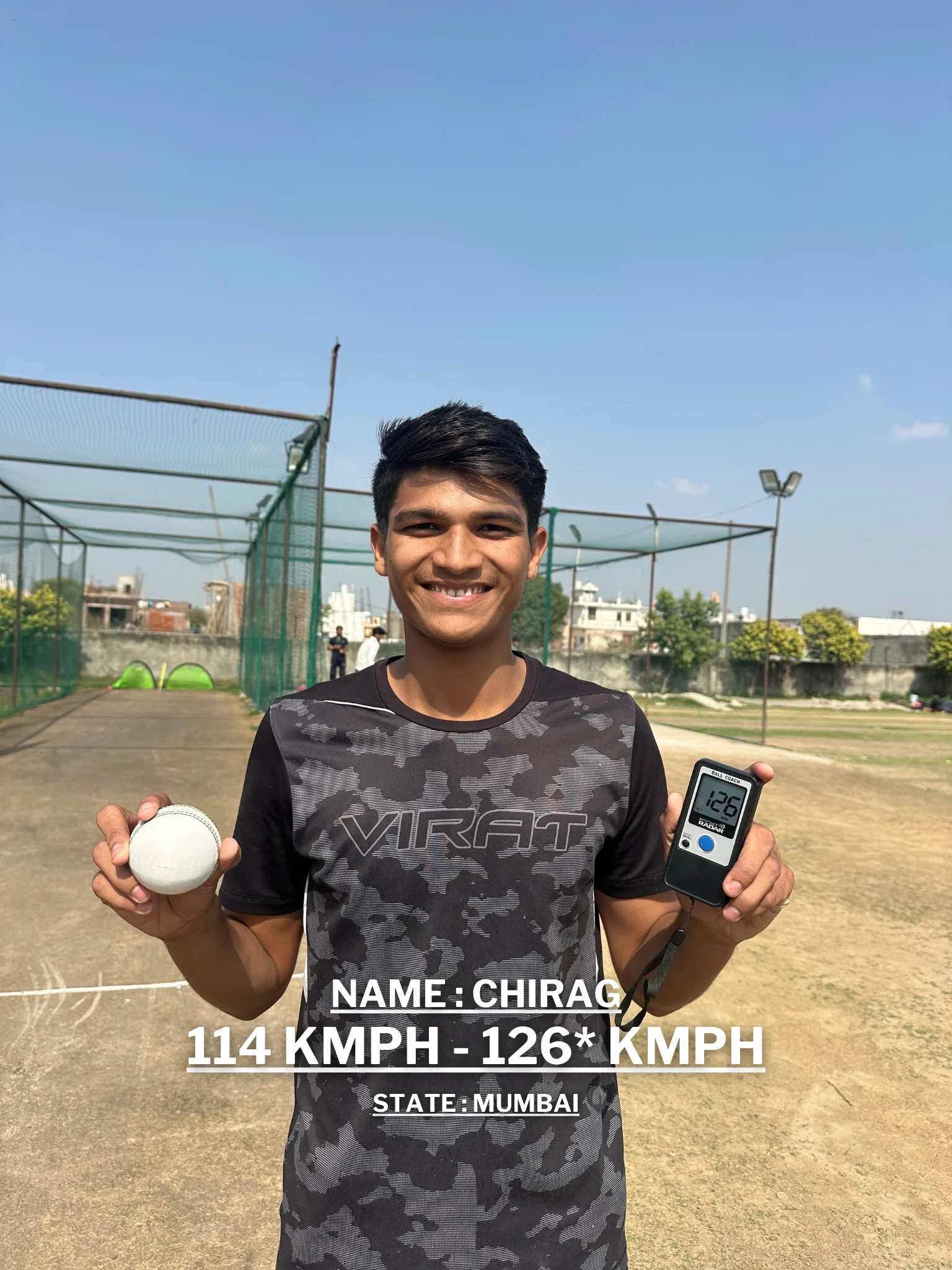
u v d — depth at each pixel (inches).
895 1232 86.4
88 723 451.2
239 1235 82.9
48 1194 87.4
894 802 318.0
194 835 37.1
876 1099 111.1
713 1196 91.0
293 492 403.9
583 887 41.9
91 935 152.5
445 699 43.0
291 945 47.0
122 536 654.5
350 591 758.5
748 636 689.6
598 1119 42.2
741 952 159.8
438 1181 39.1
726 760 389.1
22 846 205.8
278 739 42.5
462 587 41.9
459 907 40.2
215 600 919.0
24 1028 120.3
